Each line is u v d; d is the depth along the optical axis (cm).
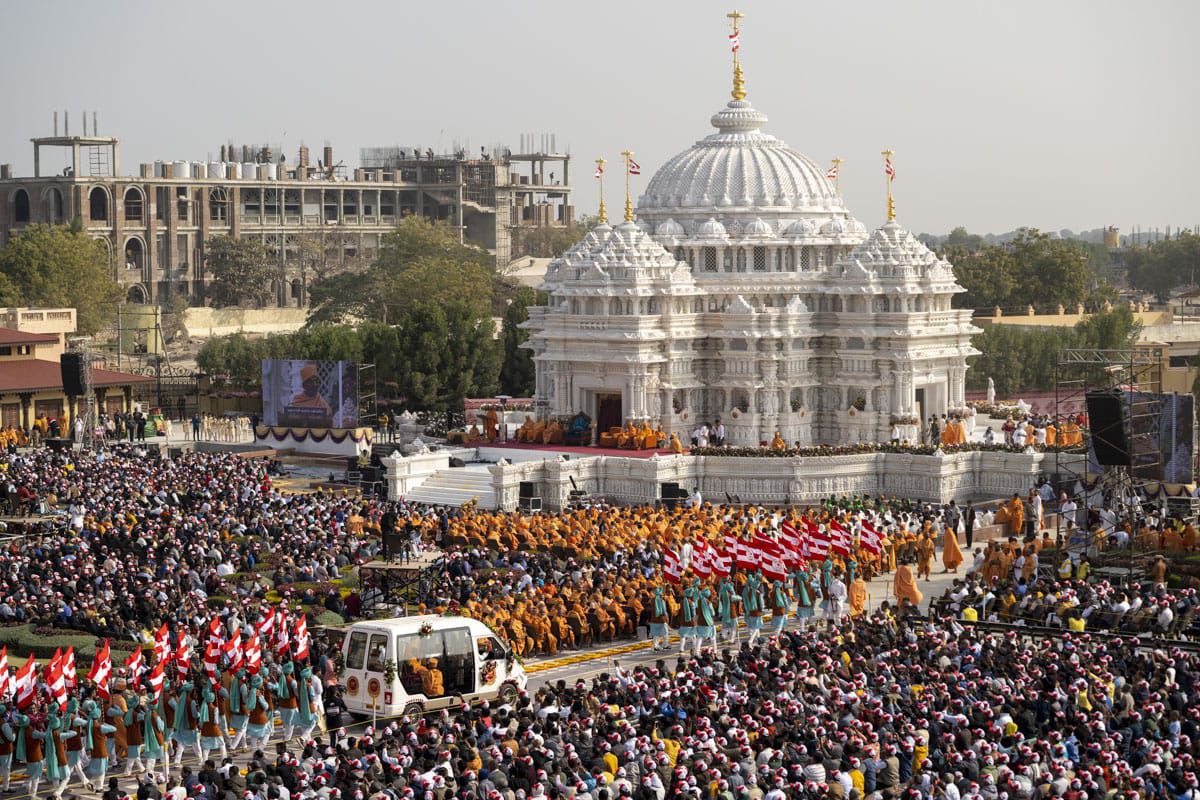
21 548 12088
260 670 8106
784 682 8062
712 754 6850
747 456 16075
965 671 8325
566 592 10569
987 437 17212
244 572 11444
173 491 13962
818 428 18662
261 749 7956
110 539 11919
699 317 18425
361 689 8456
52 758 7419
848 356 18375
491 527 12925
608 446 17375
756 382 18112
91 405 18875
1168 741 7281
